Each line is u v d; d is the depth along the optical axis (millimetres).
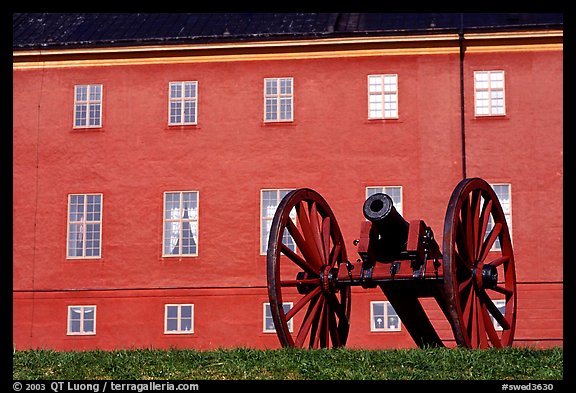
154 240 35500
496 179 34531
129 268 35469
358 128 35219
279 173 35344
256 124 35750
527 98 34875
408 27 36062
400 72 35406
